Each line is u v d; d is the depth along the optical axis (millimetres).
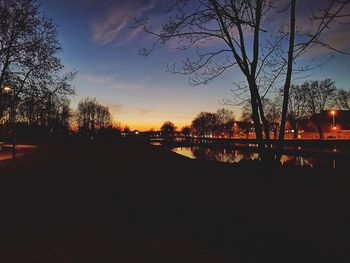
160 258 6797
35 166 28406
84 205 12133
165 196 13930
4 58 33031
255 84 10281
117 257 6840
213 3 9250
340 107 97750
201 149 90750
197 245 7602
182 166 28297
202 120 188750
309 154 52062
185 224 9430
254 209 10805
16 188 16219
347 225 9008
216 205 11844
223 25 9859
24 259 6738
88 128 147125
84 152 50625
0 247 7480
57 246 7527
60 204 12328
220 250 7301
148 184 17531
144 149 62750
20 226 9258
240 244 7691
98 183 17984
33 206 11953
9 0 33094
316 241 7797
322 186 15312
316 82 92125
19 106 35375
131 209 11438
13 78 33750
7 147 60094
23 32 33344
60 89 36938
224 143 115062
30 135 92312
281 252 7152
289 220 9602
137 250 7258
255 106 10562
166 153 50625
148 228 9047
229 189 14828
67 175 21766
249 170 21016
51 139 101938
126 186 16812
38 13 33906
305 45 8039
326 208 10836
